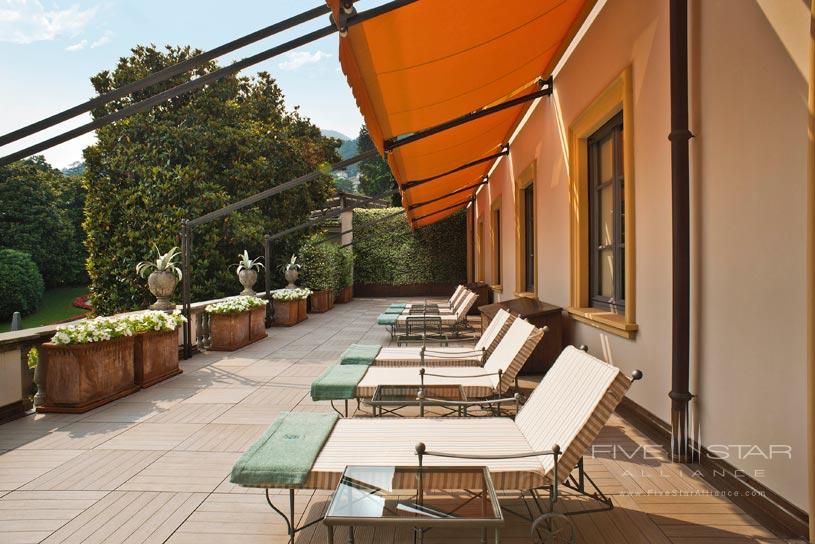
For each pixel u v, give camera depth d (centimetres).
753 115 273
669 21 358
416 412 479
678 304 335
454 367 493
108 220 1445
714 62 310
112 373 528
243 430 427
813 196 215
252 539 251
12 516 277
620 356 476
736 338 292
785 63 248
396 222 2236
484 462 246
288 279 1473
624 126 448
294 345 920
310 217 1750
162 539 252
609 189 565
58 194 3788
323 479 235
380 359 516
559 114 683
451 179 1159
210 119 1522
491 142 1018
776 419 258
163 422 451
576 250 618
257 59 343
